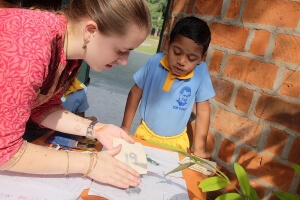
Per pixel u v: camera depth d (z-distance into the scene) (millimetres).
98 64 830
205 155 1236
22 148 706
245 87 1146
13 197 687
